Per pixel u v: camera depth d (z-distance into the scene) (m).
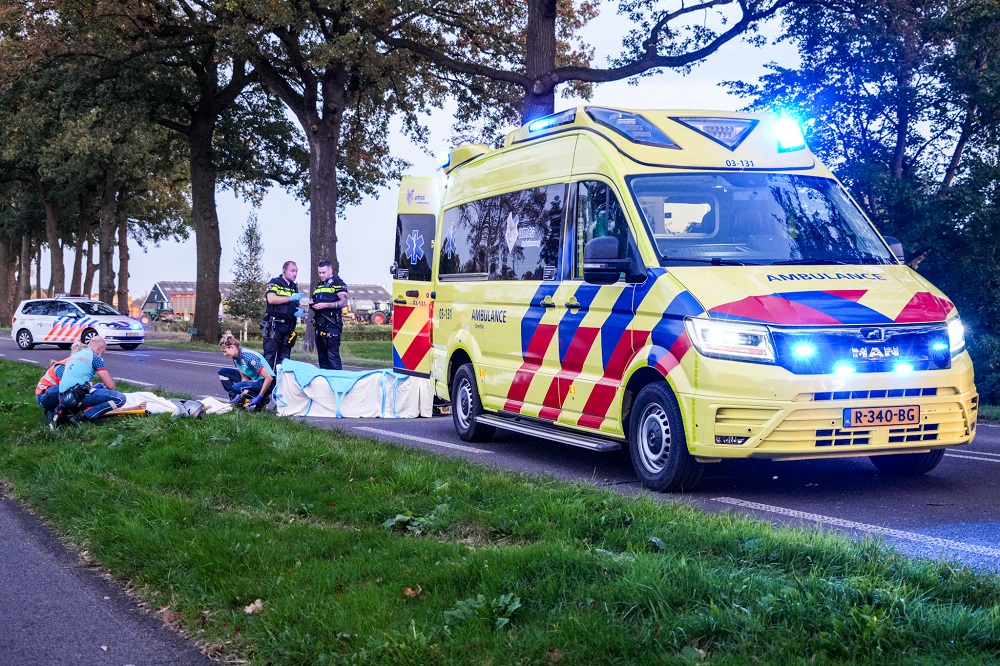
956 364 6.96
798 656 3.50
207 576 5.03
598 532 5.38
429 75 28.66
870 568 4.45
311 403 12.14
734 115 8.54
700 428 6.79
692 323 6.90
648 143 8.12
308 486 6.90
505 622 4.01
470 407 10.12
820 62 17.44
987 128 16.50
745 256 7.51
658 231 7.59
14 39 29.36
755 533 5.07
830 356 6.69
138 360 23.97
